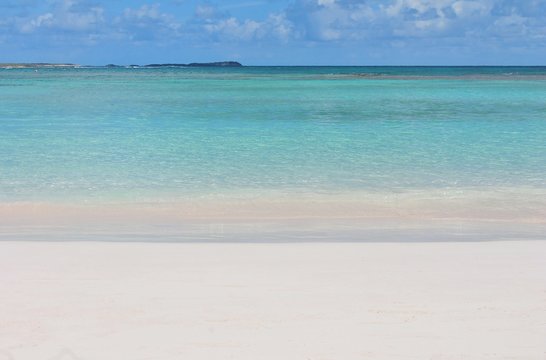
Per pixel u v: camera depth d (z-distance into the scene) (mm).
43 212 11805
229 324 5758
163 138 23234
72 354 5109
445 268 7723
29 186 14164
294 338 5438
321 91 61219
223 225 10930
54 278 7207
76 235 10078
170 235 10141
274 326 5715
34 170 16188
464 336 5500
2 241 9367
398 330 5629
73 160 17859
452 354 5121
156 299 6453
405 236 10109
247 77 115562
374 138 23453
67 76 124125
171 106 39875
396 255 8406
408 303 6355
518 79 96500
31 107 38312
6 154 18906
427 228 10703
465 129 26547
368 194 13508
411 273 7484
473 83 80562
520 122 29422
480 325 5754
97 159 18078
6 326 5699
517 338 5461
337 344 5312
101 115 32812
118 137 23406
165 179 15109
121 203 12594
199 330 5617
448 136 24047
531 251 8664
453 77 109875
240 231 10469
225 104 42000
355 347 5250
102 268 7668
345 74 138250
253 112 35312
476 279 7223
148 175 15617
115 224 10945
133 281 7098
